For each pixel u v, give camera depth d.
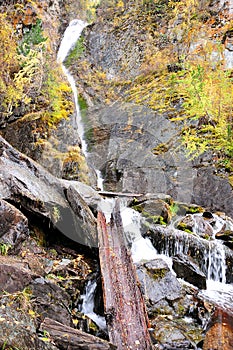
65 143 9.43
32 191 4.08
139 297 3.36
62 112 10.03
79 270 4.00
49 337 2.25
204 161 9.02
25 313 2.41
